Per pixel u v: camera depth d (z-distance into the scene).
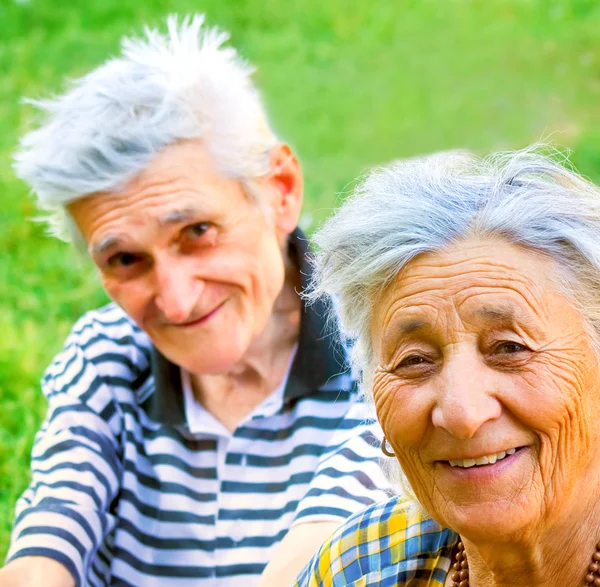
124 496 3.11
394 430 1.92
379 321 1.97
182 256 2.84
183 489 3.07
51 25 9.48
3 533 3.77
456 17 9.69
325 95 8.47
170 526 3.06
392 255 1.88
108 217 2.81
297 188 3.10
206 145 2.82
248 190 2.89
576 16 9.45
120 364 3.21
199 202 2.79
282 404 3.05
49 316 5.39
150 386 3.19
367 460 2.81
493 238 1.86
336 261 2.01
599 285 1.87
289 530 2.77
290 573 2.58
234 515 3.03
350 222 1.97
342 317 2.10
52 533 2.92
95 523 3.00
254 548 3.00
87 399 3.17
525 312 1.82
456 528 1.90
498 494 1.85
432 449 1.89
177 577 3.05
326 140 7.73
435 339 1.87
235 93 2.94
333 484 2.78
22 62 8.74
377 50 9.23
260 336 3.06
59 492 3.01
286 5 9.98
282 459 3.05
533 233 1.84
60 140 2.80
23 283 5.76
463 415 1.80
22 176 2.90
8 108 7.98
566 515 1.93
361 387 2.27
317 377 3.03
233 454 3.06
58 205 2.93
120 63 2.95
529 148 2.05
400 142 7.69
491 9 9.77
